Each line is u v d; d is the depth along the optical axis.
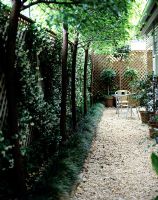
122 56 14.93
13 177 3.39
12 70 3.23
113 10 3.30
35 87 4.50
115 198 3.91
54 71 5.90
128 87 15.15
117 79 15.27
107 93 15.16
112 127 8.96
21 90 4.00
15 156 3.33
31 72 4.37
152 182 4.46
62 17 3.35
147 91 9.40
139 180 4.55
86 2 3.27
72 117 7.25
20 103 3.99
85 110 9.61
